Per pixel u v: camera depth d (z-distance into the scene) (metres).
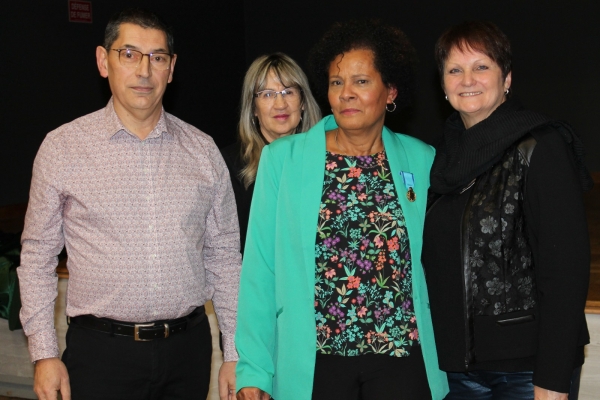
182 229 1.94
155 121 1.96
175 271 1.93
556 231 1.60
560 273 1.60
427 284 1.85
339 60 1.77
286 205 1.81
